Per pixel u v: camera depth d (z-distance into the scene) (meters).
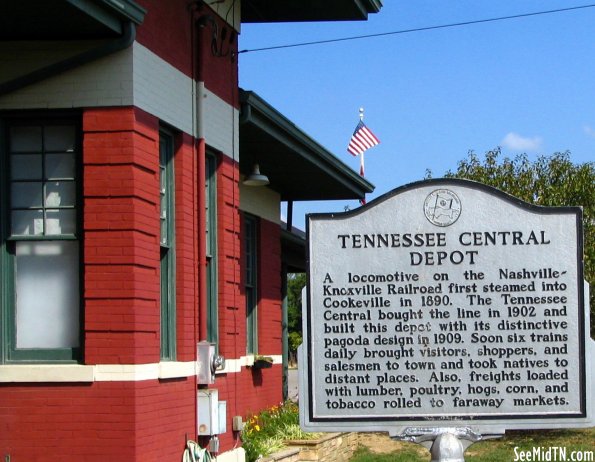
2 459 9.93
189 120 11.92
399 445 19.34
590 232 21.94
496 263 8.49
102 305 10.08
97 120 10.23
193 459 11.34
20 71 10.24
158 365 10.59
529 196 22.75
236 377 13.37
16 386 10.01
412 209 8.57
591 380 8.37
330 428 8.43
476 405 8.40
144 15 10.28
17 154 10.55
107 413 9.96
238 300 13.55
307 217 8.62
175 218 11.64
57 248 10.51
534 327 8.44
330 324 8.53
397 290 8.52
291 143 16.36
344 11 15.91
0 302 10.32
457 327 8.47
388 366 8.47
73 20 9.65
